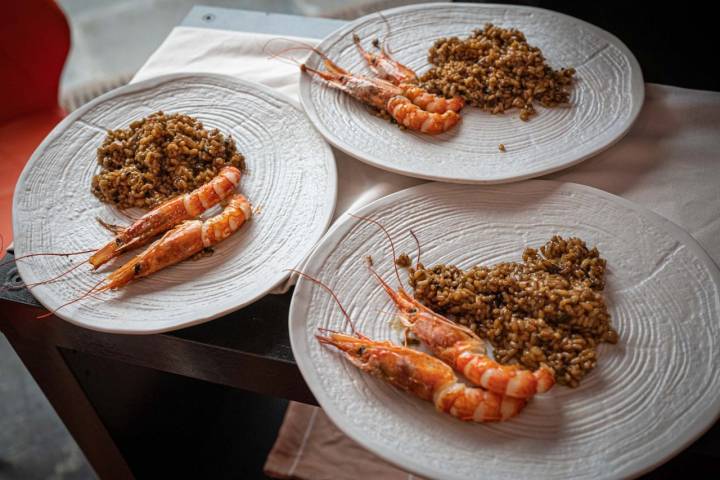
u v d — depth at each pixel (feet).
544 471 1.93
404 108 2.59
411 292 2.25
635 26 3.40
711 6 3.25
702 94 2.72
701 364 2.06
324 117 2.66
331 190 2.44
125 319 2.22
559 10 3.46
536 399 2.04
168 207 2.42
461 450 1.97
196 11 3.26
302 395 2.31
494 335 2.14
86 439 2.89
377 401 2.05
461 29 2.94
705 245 2.34
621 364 2.09
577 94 2.69
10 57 3.48
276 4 5.54
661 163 2.55
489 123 2.63
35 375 2.64
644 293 2.20
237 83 2.79
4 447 3.82
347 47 2.92
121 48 5.37
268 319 2.30
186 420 3.30
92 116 2.74
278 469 3.35
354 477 3.32
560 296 2.13
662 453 1.93
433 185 2.44
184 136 2.56
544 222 2.37
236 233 2.40
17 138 3.56
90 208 2.52
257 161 2.59
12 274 2.43
